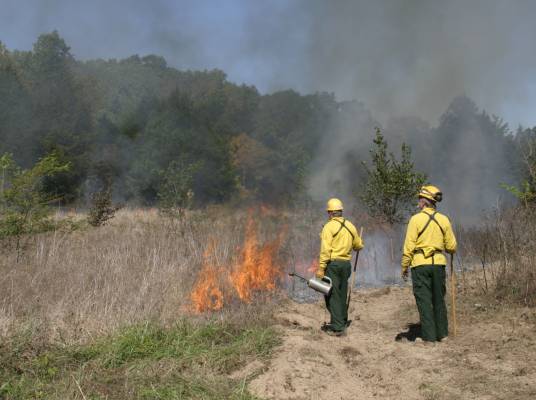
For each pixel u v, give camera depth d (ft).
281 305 27.37
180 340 19.71
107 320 21.58
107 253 33.09
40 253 32.37
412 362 17.79
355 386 16.19
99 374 16.66
